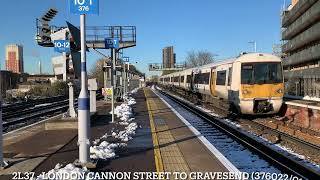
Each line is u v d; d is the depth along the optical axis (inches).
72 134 552.7
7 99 1578.5
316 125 726.5
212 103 1220.5
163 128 625.9
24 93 1889.8
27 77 3927.2
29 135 554.6
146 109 1038.4
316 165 415.2
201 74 1393.9
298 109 815.7
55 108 1231.5
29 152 420.5
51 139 508.7
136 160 385.1
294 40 2748.5
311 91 1782.7
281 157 427.8
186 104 1301.7
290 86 2161.7
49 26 895.1
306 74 2226.9
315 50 2145.7
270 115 916.6
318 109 716.7
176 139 511.2
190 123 745.6
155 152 422.9
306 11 2306.8
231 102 900.0
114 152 418.3
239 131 623.8
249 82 844.6
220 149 496.1
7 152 421.1
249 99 840.3
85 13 347.9
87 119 352.2
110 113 880.9
